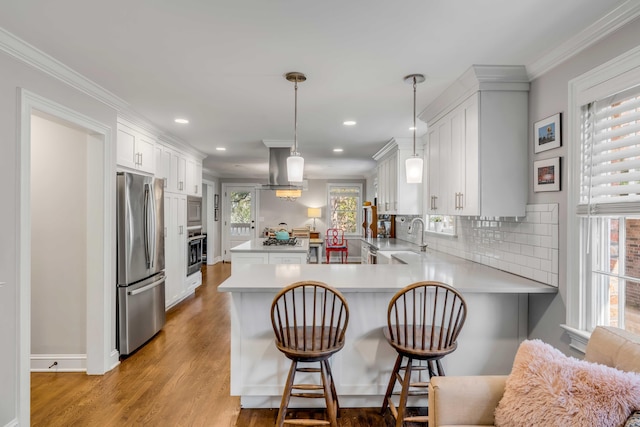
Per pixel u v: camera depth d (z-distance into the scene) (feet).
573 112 6.56
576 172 6.50
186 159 17.30
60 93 7.80
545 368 4.38
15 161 6.61
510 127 7.93
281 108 10.74
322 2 5.29
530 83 7.87
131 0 5.25
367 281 7.59
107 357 9.47
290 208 30.86
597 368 4.10
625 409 3.66
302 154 19.20
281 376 7.61
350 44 6.66
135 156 11.78
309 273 8.55
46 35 6.32
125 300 10.19
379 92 9.27
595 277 6.33
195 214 18.62
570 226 6.62
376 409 7.70
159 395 8.20
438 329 7.18
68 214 9.60
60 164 9.60
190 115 11.53
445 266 9.75
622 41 5.55
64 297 9.64
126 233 10.20
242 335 7.56
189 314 14.83
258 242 16.80
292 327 7.41
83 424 7.05
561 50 6.66
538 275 7.54
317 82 8.60
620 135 5.68
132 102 10.14
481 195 7.93
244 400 7.70
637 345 4.26
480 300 7.72
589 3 5.28
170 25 5.98
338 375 7.62
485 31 6.15
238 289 6.94
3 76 6.36
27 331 6.82
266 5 5.37
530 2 5.27
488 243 9.73
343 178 30.94
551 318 7.12
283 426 6.89
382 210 18.75
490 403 4.76
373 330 7.64
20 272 6.68
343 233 29.27
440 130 10.46
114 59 7.32
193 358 10.33
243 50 6.92
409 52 6.98
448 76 8.20
